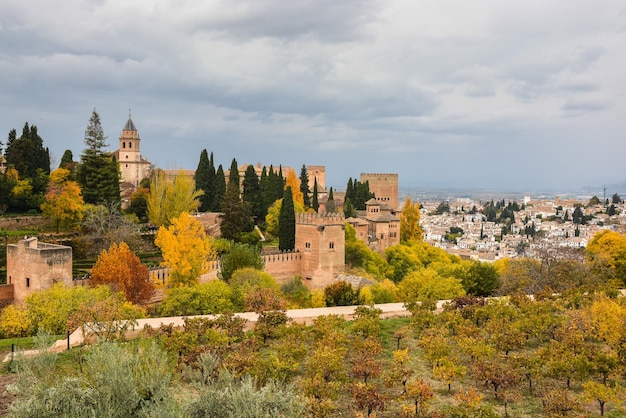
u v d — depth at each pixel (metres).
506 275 87.50
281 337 43.31
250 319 49.97
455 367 35.31
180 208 106.12
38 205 107.00
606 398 30.67
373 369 35.09
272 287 69.50
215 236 110.38
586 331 44.59
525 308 50.75
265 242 115.69
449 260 128.12
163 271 79.00
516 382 33.84
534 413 31.64
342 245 97.69
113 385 23.27
